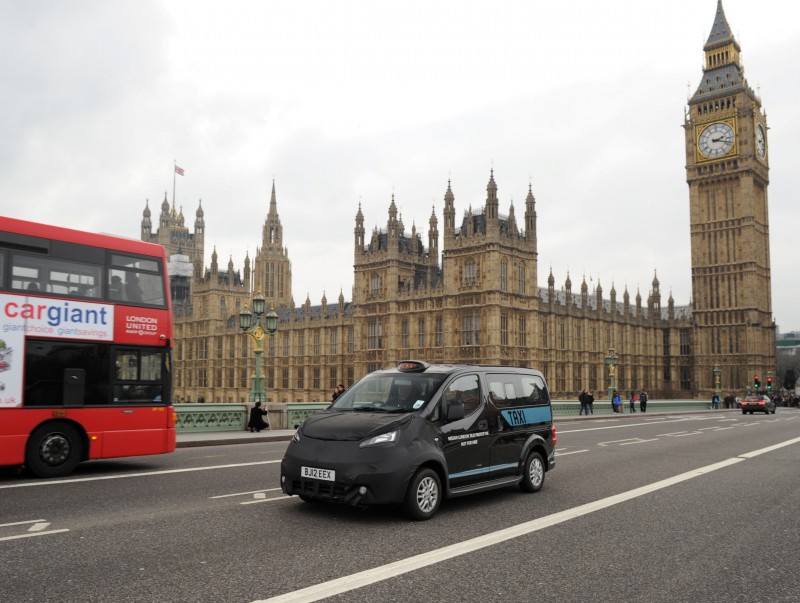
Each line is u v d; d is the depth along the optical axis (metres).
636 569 9.22
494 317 73.75
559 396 85.19
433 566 9.22
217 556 9.59
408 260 87.81
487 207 75.25
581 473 18.50
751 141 111.25
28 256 17.55
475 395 13.92
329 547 10.15
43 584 8.30
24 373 17.14
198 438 29.08
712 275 113.25
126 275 19.41
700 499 14.46
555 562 9.49
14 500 13.87
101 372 18.50
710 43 117.31
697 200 115.75
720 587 8.51
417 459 11.95
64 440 17.64
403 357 83.62
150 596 7.90
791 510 13.30
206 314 119.75
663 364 116.19
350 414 12.79
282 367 104.31
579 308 92.38
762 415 60.62
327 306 113.88
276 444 28.31
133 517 12.16
